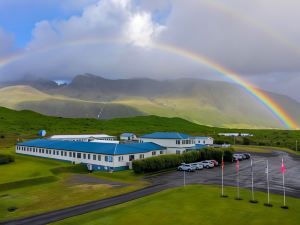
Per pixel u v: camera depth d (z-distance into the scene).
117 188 58.84
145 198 50.38
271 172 80.12
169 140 104.06
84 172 80.88
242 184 63.03
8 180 66.00
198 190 55.12
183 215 41.25
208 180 67.56
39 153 102.31
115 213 42.34
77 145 93.69
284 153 133.00
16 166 84.44
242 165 93.69
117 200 49.88
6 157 89.81
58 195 53.72
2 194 54.75
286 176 73.56
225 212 42.59
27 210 45.72
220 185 61.47
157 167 78.88
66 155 92.62
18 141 140.25
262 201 48.34
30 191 56.72
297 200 49.94
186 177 71.31
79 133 189.75
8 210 45.78
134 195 53.22
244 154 111.62
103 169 81.38
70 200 50.47
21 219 41.25
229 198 49.69
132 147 89.31
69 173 76.75
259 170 83.44
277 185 62.47
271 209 44.31
